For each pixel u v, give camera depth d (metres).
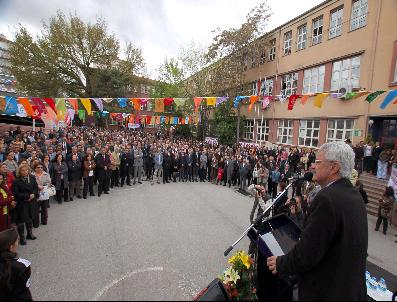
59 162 9.26
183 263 5.11
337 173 2.09
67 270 4.70
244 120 26.08
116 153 12.60
